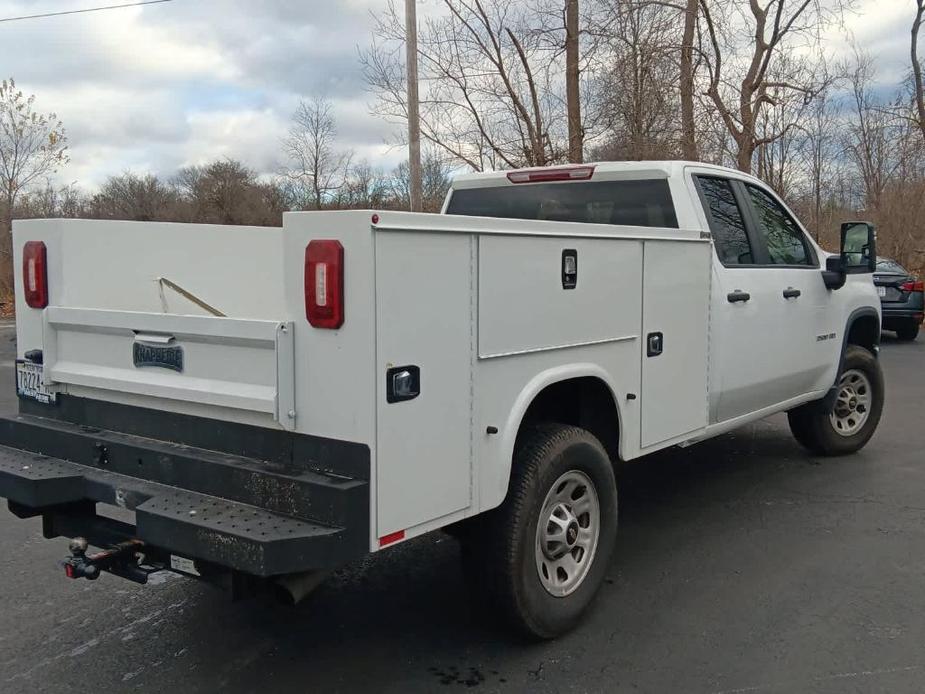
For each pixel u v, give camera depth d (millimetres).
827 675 3479
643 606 4160
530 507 3535
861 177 32312
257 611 4172
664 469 6660
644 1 14719
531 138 15062
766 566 4645
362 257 2783
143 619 4086
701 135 15336
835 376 6414
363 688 3430
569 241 3697
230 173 45875
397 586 4469
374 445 2850
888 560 4715
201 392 3188
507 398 3420
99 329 3592
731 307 4996
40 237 3871
